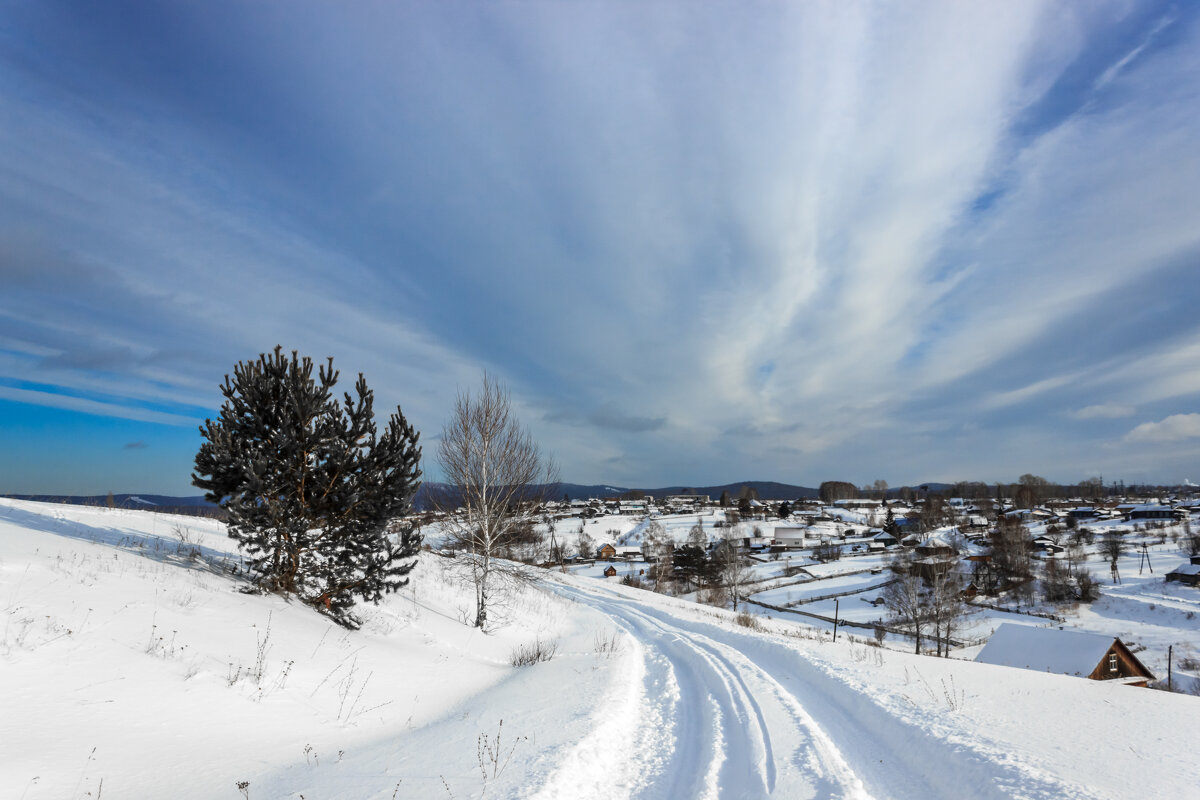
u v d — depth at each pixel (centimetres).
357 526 1349
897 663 1430
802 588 8462
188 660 848
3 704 608
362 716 896
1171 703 1023
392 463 1412
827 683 1188
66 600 864
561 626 2630
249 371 1256
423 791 587
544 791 589
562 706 998
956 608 5550
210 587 1180
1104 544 9750
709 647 1808
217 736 703
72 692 674
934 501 16125
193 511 2386
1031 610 6794
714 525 16812
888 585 7344
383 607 1711
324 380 1350
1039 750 731
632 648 1870
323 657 1070
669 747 837
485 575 2036
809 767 715
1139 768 672
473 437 2092
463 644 1672
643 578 9494
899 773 725
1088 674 2580
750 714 974
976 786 643
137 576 1073
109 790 536
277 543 1276
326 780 621
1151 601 6600
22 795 494
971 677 1250
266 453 1245
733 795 655
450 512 2086
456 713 982
